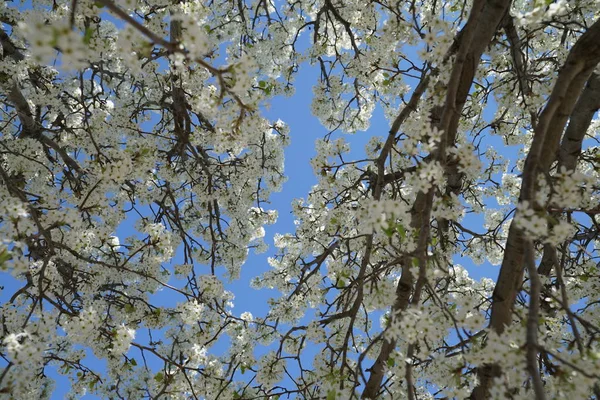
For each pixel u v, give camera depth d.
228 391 5.52
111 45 6.57
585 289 5.60
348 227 6.25
